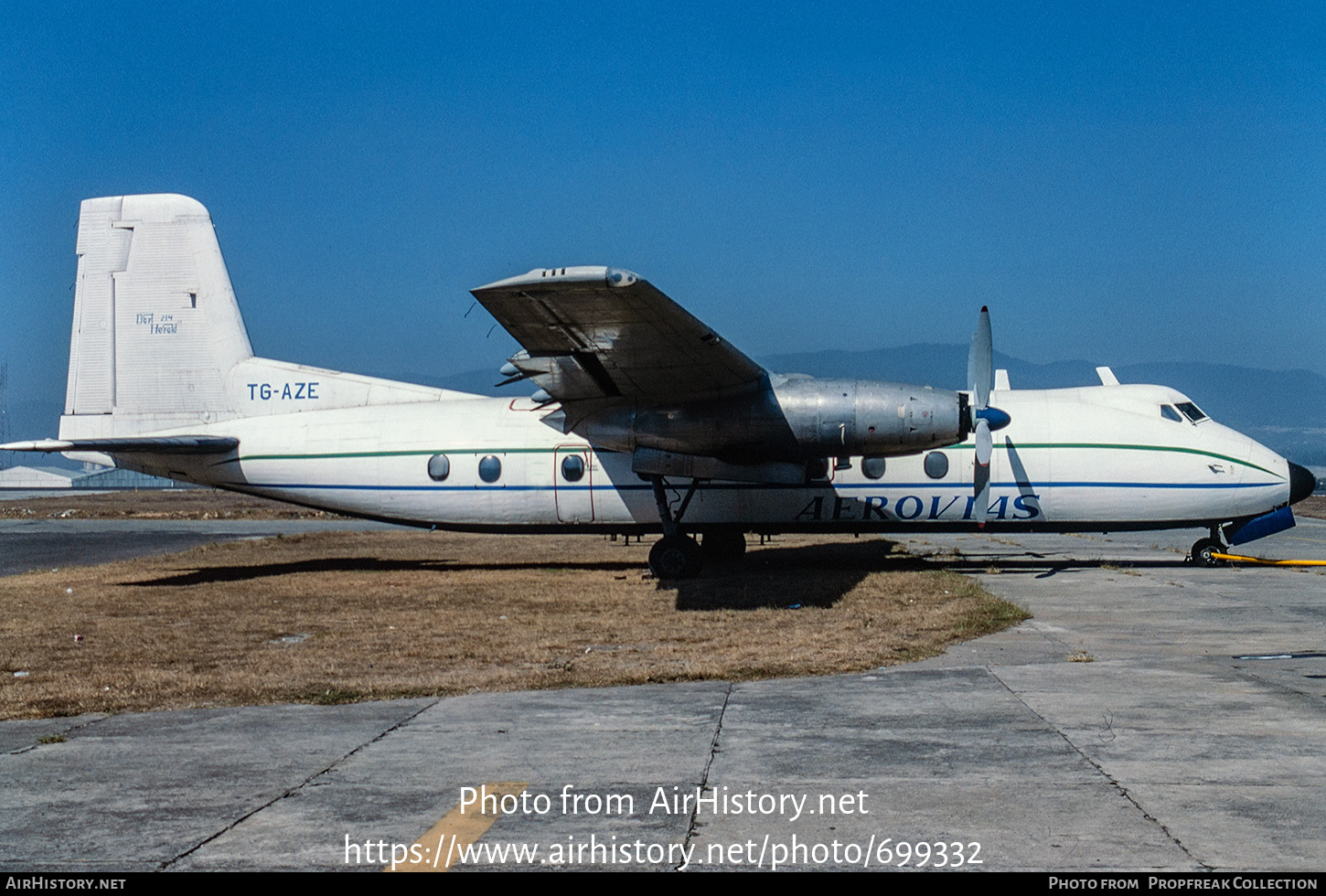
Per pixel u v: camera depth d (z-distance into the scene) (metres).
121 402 22.34
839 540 28.38
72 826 6.39
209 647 13.24
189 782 7.27
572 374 17.14
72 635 14.23
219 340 22.23
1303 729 8.15
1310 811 6.29
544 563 23.33
